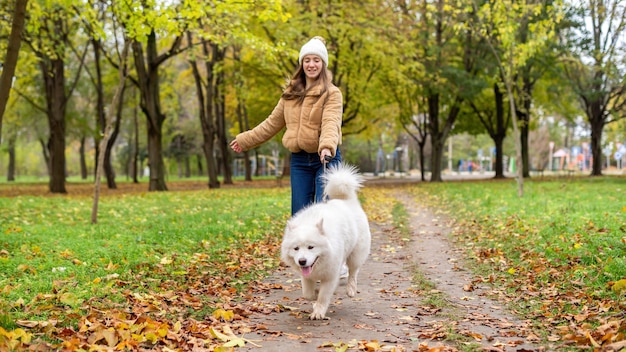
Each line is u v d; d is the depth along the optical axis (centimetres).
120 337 403
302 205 584
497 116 3525
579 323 459
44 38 1802
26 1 652
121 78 1095
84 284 542
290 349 417
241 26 1343
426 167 8181
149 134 2302
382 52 2400
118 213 1249
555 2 1569
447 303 554
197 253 760
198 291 582
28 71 2306
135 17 1033
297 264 468
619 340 383
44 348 367
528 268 682
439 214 1412
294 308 536
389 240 998
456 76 2759
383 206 1656
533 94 3447
